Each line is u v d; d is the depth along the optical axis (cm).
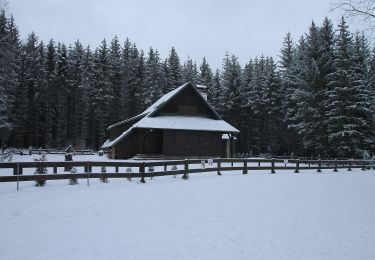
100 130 7494
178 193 1591
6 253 746
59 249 776
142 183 1925
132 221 1052
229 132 4334
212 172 2828
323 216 1165
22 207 1184
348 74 4947
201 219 1094
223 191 1688
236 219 1100
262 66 8019
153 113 4275
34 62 8019
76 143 7862
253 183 2034
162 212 1184
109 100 7612
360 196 1587
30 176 1550
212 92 7781
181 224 1026
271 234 931
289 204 1370
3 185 1631
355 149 4831
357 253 785
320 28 5612
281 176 2536
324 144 5369
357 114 5034
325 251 795
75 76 8131
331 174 2838
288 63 6912
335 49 5278
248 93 7238
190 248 799
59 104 7844
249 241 862
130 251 769
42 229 945
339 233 955
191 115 4466
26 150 6738
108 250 773
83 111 7825
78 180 1889
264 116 7112
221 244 834
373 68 5059
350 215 1185
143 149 4281
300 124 5519
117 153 4238
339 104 4950
